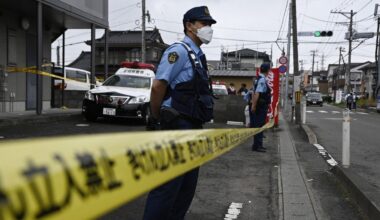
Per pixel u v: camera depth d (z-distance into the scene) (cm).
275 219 429
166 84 303
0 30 1210
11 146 92
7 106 1255
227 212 447
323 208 464
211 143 250
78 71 1980
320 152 891
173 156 178
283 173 640
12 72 1277
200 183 568
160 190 292
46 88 1488
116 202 124
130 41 4525
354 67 9438
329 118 2291
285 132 1300
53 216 95
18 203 85
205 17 316
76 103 1792
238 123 1486
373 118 2433
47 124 1100
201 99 309
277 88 1332
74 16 1308
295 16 1789
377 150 959
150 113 317
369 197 445
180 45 307
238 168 678
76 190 104
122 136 141
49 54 1509
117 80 1336
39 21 1095
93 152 115
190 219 418
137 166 140
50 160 96
